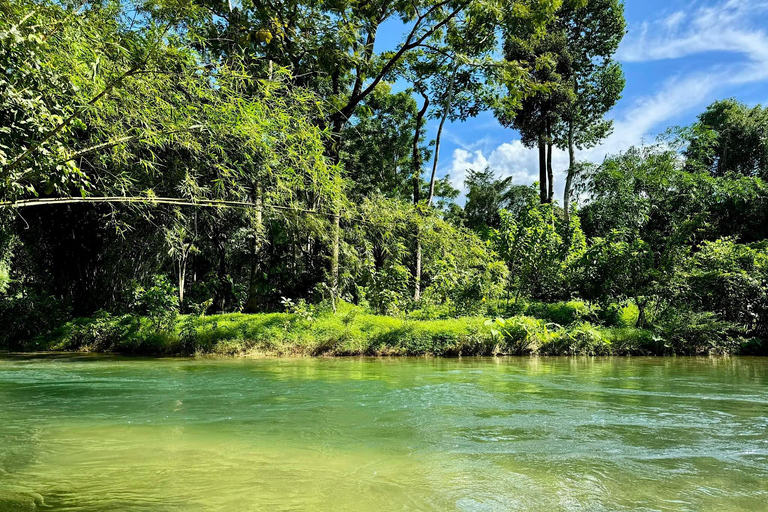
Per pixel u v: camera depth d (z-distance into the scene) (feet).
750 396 19.90
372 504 8.42
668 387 22.26
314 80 55.77
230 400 18.53
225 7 41.68
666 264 44.65
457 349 37.83
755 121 87.04
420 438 13.10
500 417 15.78
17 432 13.60
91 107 17.79
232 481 9.60
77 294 45.83
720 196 58.18
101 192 28.07
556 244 49.80
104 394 19.77
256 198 39.27
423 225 45.01
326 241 43.93
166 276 43.75
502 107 56.95
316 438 13.07
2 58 13.78
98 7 18.25
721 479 9.87
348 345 37.42
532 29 50.44
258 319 39.32
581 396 19.74
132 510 8.07
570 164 82.38
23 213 42.24
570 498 8.78
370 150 94.68
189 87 22.82
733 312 44.04
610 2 75.92
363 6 49.62
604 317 46.26
